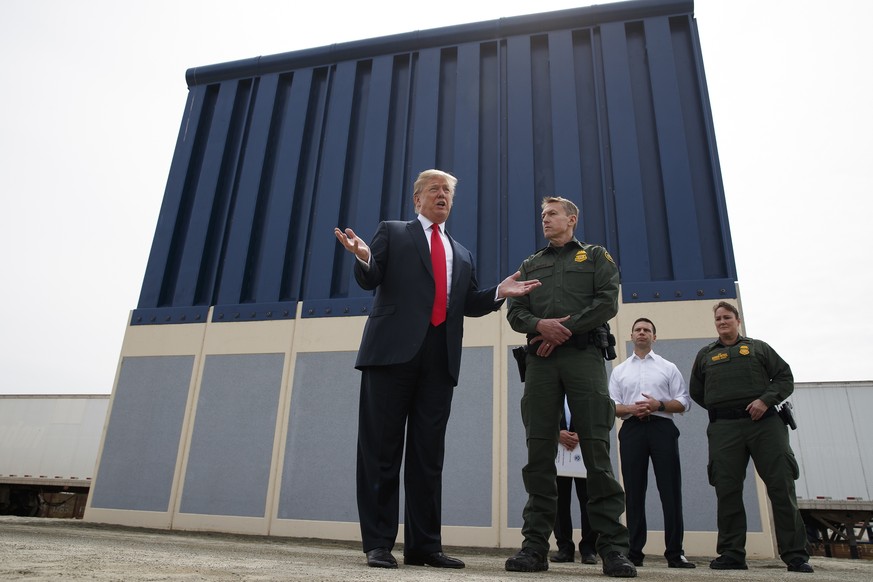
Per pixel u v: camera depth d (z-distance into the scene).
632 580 1.85
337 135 6.12
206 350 5.52
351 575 1.45
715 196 4.99
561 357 2.22
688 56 5.56
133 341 5.73
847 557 10.38
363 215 5.72
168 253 6.06
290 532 4.76
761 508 3.99
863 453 9.74
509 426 4.59
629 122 5.38
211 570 1.40
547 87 5.86
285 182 6.06
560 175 5.36
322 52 6.47
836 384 10.22
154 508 5.09
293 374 5.23
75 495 12.22
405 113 6.04
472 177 5.56
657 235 5.02
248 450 5.09
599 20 5.83
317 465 4.91
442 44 6.21
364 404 2.29
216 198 6.22
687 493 4.16
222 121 6.55
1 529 3.23
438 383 2.31
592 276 2.34
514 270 5.16
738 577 2.23
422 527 2.19
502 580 1.51
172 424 5.34
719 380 3.44
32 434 11.62
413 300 2.32
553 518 2.16
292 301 5.55
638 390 3.71
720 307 3.59
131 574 1.21
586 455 2.11
